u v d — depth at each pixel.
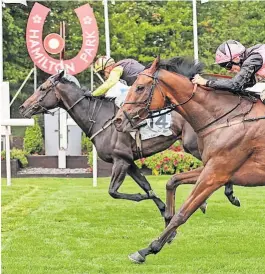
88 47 13.89
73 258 7.95
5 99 7.27
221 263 7.64
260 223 10.12
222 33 22.30
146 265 7.57
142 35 22.36
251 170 7.04
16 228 9.88
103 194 13.73
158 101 7.09
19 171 19.14
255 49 7.15
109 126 9.81
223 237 9.06
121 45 22.53
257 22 21.98
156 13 22.67
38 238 9.09
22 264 7.64
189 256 8.02
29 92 23.77
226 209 11.41
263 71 7.12
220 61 7.37
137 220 10.48
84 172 18.77
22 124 8.15
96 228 9.80
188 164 17.55
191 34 22.89
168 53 22.50
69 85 10.22
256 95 7.19
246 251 8.26
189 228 9.72
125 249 8.40
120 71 9.56
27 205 12.17
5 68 22.38
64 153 19.91
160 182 15.95
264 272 7.27
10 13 22.55
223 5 22.78
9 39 22.16
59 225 10.05
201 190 7.04
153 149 9.73
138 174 9.80
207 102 7.08
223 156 6.98
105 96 10.05
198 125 7.13
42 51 13.80
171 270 7.36
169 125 9.64
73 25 22.56
